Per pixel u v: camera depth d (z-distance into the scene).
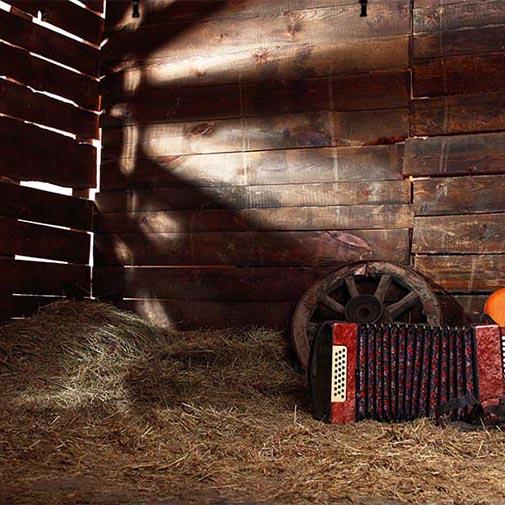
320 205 6.29
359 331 4.61
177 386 5.36
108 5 7.05
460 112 5.97
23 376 5.44
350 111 6.26
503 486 3.43
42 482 3.47
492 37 5.94
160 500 3.21
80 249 6.84
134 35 6.93
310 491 3.34
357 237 6.19
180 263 6.66
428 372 4.55
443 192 6.01
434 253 6.01
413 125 6.09
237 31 6.60
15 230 6.24
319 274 6.27
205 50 6.69
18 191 6.27
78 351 5.79
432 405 4.53
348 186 6.23
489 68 5.93
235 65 6.59
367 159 6.20
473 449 3.99
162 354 5.89
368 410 4.57
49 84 6.57
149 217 6.78
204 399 5.15
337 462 3.75
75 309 6.31
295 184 6.36
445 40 6.04
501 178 5.88
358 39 6.27
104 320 6.27
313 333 5.90
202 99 6.68
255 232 6.45
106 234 6.91
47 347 5.77
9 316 6.16
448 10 6.05
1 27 6.16
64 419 4.57
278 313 6.36
